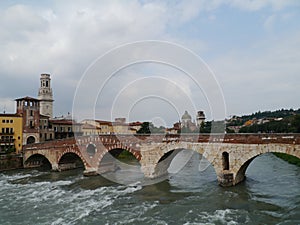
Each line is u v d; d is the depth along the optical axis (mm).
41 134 103562
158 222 33656
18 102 95812
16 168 81562
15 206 42781
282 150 40938
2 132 90438
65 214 38062
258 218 33188
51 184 58625
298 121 106312
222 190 45031
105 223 34062
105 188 52625
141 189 50344
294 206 36281
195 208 37938
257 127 137250
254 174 56438
